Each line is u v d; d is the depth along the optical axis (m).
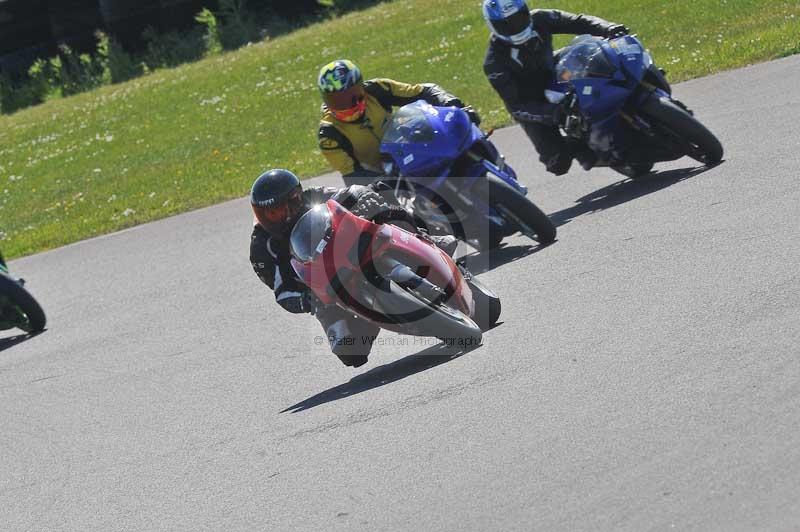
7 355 38.47
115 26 132.75
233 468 22.50
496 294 29.00
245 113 86.00
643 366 20.89
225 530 19.53
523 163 47.47
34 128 107.06
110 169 78.62
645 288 25.67
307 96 86.38
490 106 64.00
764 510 14.92
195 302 39.22
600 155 36.28
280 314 34.81
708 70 56.06
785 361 19.27
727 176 34.03
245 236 48.72
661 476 16.58
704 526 14.95
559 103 35.12
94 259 51.81
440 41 92.44
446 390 22.98
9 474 26.20
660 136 35.44
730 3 75.94
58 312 43.31
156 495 22.25
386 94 33.69
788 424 17.02
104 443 26.66
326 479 20.38
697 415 18.19
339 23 120.31
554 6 89.50
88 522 21.81
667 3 81.44
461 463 19.14
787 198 29.80
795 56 53.28
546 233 32.22
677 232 29.61
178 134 85.00
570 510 16.38
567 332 24.23
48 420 29.73
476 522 16.89
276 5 133.00
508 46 35.50
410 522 17.58
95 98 116.81
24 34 136.00
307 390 26.75
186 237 51.53
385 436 21.50
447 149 31.12
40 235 61.25
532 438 19.22
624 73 34.53
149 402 29.06
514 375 22.53
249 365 30.14
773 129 39.09
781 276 23.64
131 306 41.16
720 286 24.17
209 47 128.75
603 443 18.19
